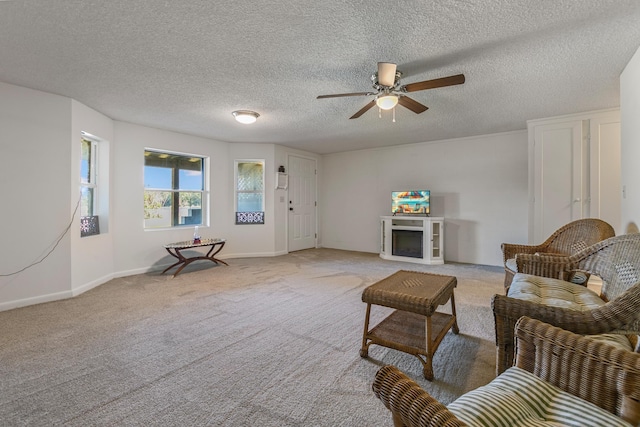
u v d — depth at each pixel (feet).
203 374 5.81
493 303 4.85
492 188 16.16
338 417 4.65
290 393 5.24
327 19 6.17
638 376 2.77
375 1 5.61
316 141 18.17
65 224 10.56
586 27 6.40
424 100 10.76
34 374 5.78
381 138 17.25
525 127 14.65
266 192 18.88
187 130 15.35
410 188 18.85
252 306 9.62
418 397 2.31
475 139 16.61
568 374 3.24
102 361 6.26
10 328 7.89
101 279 12.44
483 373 5.82
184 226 16.37
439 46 7.20
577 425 2.68
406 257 17.33
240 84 9.48
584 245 8.62
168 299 10.32
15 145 9.57
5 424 4.49
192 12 5.96
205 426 4.47
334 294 10.89
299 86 9.61
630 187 7.84
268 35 6.76
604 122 11.73
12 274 9.50
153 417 4.65
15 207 9.58
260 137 17.03
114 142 13.41
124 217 13.76
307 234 21.77
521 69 8.37
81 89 9.91
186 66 8.27
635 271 5.64
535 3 5.65
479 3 5.66
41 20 6.21
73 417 4.64
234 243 18.39
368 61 7.95
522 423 2.70
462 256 17.08
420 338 6.38
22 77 9.00
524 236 15.33
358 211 21.15
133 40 6.98
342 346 6.96
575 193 12.26
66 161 10.59
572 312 4.29
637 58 7.35
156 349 6.79
